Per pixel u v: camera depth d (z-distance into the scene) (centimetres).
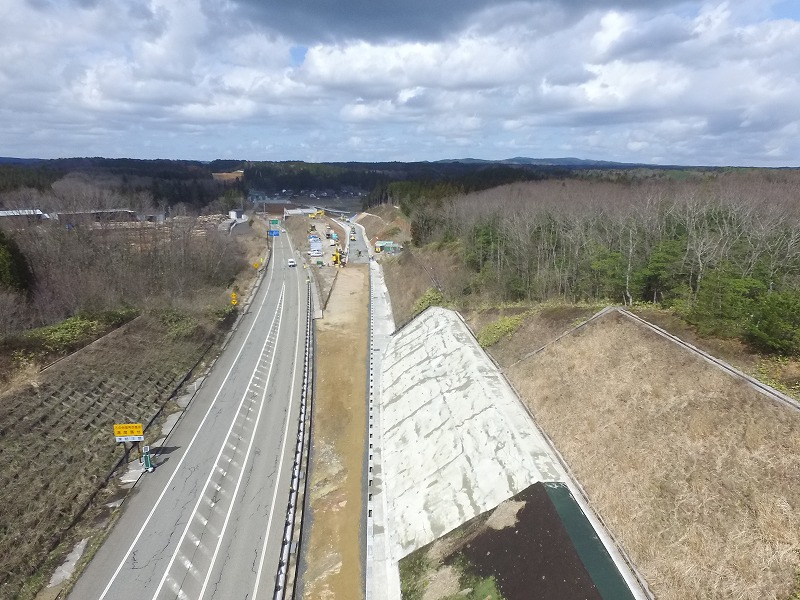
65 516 2509
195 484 2888
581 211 5872
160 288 6081
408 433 3294
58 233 5744
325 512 2720
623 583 1712
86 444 3020
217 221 13538
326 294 7375
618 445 2317
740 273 3481
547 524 1998
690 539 1762
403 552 2378
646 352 2759
